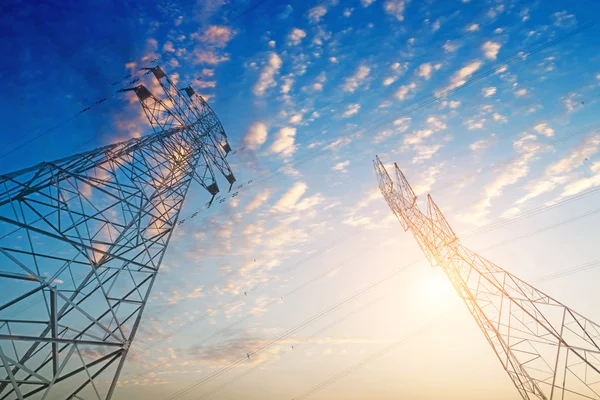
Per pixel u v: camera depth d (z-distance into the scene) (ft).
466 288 73.61
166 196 59.72
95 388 31.35
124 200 44.83
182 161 69.62
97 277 36.70
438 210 80.69
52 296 32.01
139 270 45.29
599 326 59.31
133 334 37.78
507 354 67.00
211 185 79.36
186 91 94.73
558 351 61.87
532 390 63.10
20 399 24.30
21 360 31.50
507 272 71.31
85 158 42.24
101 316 38.17
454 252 76.95
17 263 28.14
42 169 36.91
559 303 64.44
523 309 67.46
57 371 28.84
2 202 34.99
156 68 76.02
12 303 30.17
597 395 56.59
